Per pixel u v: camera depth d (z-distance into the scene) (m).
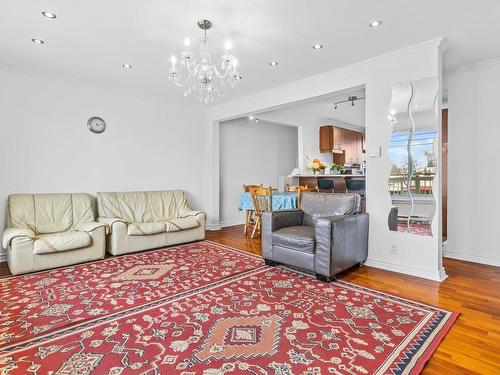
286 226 3.43
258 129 6.75
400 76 3.07
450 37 2.79
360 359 1.60
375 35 2.73
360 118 7.34
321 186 5.73
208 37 2.77
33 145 3.73
